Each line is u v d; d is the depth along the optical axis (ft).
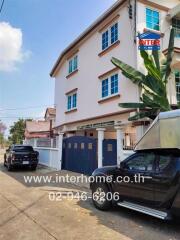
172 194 16.74
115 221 19.48
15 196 27.68
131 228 17.95
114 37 46.75
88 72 54.39
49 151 57.47
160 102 33.50
